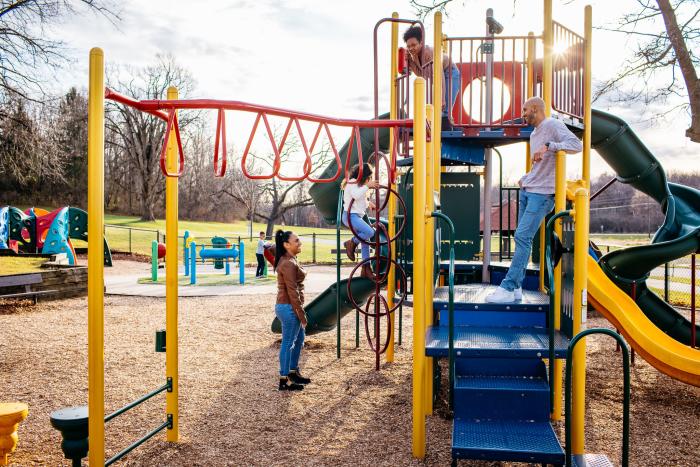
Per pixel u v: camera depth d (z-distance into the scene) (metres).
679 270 26.48
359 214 7.71
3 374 7.09
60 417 3.77
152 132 62.41
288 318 6.39
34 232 21.03
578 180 6.27
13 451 4.24
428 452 4.66
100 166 3.53
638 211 62.47
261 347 8.77
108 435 5.04
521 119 6.36
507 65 7.18
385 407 5.85
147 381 6.79
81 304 13.32
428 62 6.88
